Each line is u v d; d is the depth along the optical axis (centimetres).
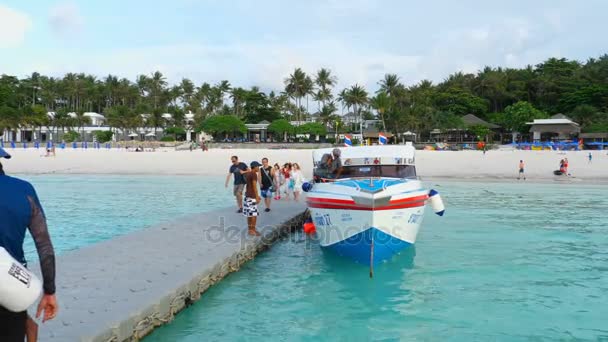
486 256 1208
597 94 9338
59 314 624
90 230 1578
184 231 1268
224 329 725
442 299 873
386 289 933
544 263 1135
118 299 694
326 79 10444
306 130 8150
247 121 10925
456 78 11962
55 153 5366
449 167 4206
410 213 1078
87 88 12231
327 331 723
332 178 1248
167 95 12100
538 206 2220
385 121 8675
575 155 4534
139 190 2947
